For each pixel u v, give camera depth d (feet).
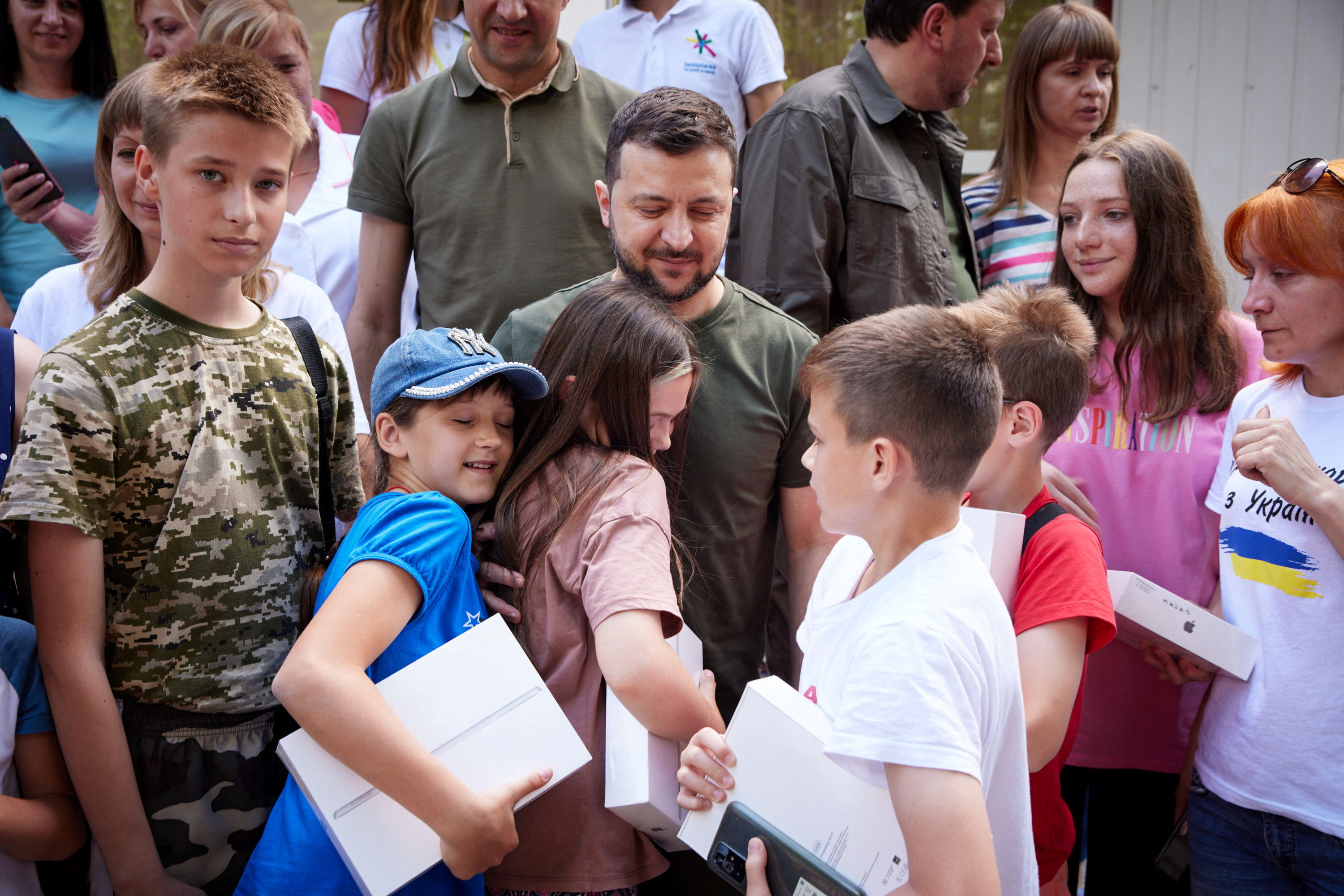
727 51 11.02
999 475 5.64
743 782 4.25
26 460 4.59
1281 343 5.72
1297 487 5.41
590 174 8.21
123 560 4.93
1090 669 6.98
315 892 4.62
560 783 5.20
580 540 5.14
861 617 4.19
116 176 6.03
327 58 11.45
